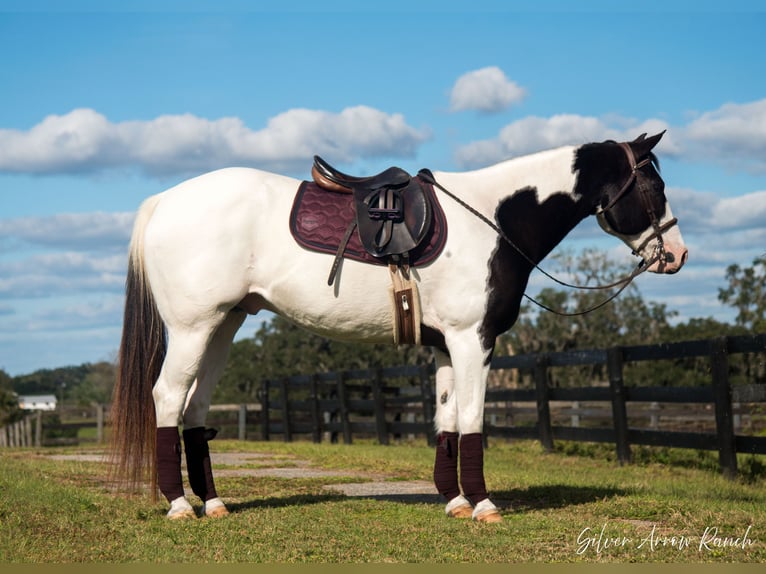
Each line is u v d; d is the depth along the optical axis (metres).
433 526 5.39
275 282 5.61
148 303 5.76
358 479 8.28
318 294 5.59
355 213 5.61
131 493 6.08
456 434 5.99
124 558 4.50
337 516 5.73
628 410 18.45
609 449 12.02
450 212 5.70
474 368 5.65
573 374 39.06
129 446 5.66
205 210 5.55
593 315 42.34
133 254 5.77
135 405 5.68
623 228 6.15
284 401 18.86
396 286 5.56
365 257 5.56
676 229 6.18
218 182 5.65
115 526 5.35
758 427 16.09
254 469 9.55
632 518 5.84
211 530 5.21
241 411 21.28
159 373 5.78
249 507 6.18
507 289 5.73
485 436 13.38
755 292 35.41
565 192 6.00
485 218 5.73
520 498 6.89
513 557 4.59
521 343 42.47
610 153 6.10
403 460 10.53
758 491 7.43
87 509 5.94
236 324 6.07
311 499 6.60
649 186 6.09
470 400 5.66
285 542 4.91
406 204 5.66
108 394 64.44
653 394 9.84
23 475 7.82
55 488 6.79
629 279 6.17
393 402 15.57
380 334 5.77
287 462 10.48
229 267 5.52
